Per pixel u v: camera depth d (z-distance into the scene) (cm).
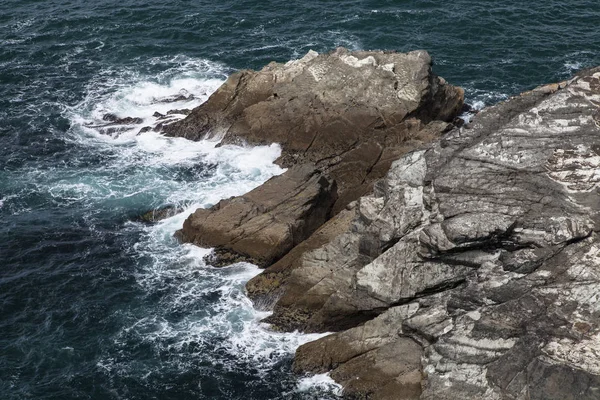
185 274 6431
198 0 10250
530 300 5047
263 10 10012
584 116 5894
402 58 7650
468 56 9012
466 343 5031
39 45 9481
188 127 8025
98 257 6612
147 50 9394
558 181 5488
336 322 5803
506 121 6097
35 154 7825
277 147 7625
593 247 5169
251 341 5850
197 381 5581
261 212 6588
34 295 6256
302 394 5425
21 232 6856
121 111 8444
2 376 5600
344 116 7412
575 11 9706
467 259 5412
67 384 5553
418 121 7288
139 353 5788
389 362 5316
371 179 7119
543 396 4706
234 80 8088
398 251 5606
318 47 9300
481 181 5581
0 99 8600
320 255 5997
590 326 4872
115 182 7444
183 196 7244
